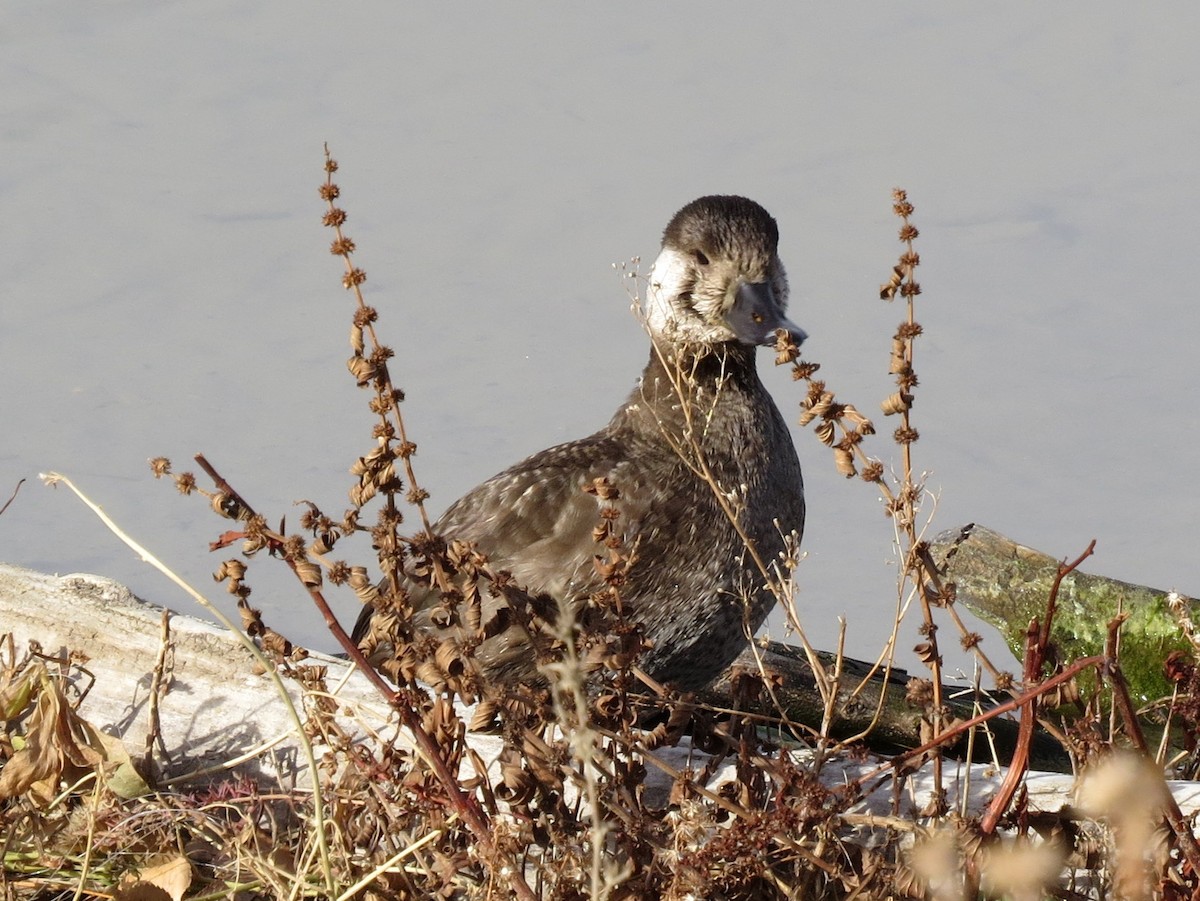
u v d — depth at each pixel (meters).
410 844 6.57
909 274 6.74
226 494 6.32
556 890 6.27
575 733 5.71
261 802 7.44
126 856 7.18
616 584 6.67
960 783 7.54
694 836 6.14
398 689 6.54
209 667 8.30
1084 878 7.16
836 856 6.49
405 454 6.52
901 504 6.63
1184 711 6.74
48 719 7.24
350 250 6.64
